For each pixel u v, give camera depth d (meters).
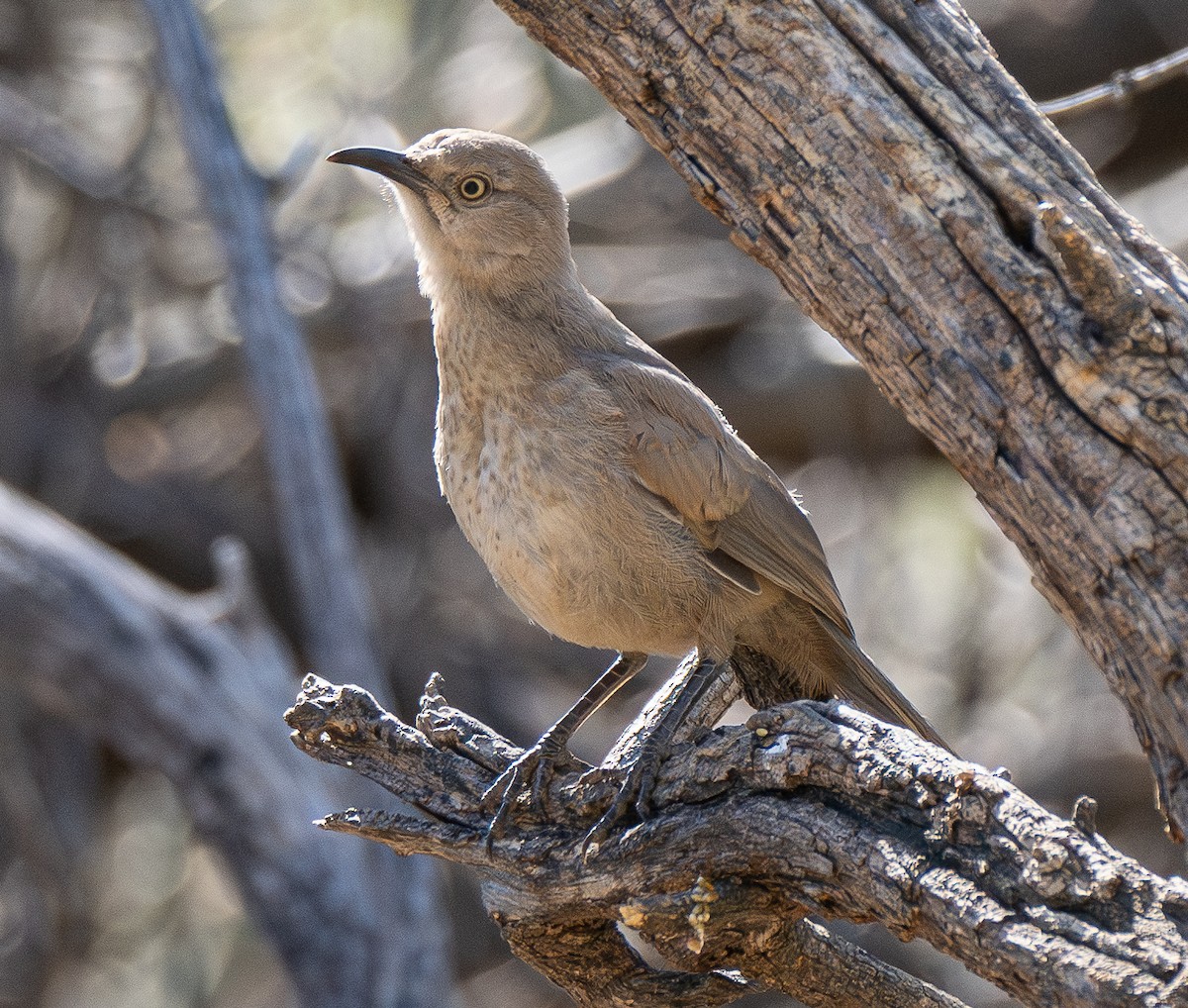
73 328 16.39
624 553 7.66
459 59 17.05
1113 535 5.71
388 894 12.12
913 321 5.91
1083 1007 4.92
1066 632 16.50
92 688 12.57
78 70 16.94
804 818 5.70
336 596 12.30
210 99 12.48
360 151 8.28
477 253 7.96
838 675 8.37
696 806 6.09
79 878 14.97
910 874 5.35
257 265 12.45
